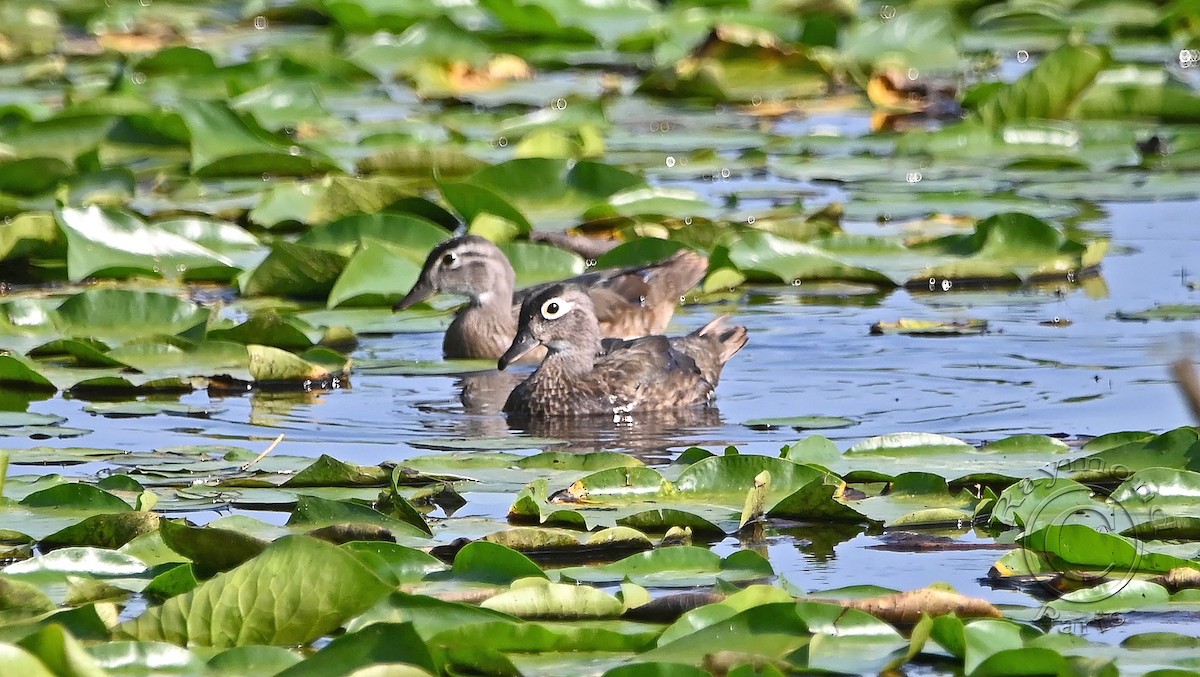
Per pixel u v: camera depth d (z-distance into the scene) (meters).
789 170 23.66
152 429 13.97
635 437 14.43
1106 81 25.66
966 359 16.41
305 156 22.78
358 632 8.27
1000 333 17.23
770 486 11.54
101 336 16.78
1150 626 9.22
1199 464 11.73
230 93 27.06
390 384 16.17
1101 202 22.59
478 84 28.86
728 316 17.66
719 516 11.34
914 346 16.94
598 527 10.98
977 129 24.58
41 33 32.12
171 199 21.78
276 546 9.05
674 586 9.81
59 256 19.41
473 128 25.84
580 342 15.73
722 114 27.56
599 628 8.79
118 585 9.73
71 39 31.59
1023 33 31.53
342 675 8.13
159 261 18.88
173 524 9.71
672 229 20.31
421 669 7.88
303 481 11.98
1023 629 9.02
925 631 8.39
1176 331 16.95
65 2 34.19
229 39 31.69
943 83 28.66
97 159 21.72
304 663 8.19
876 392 15.50
